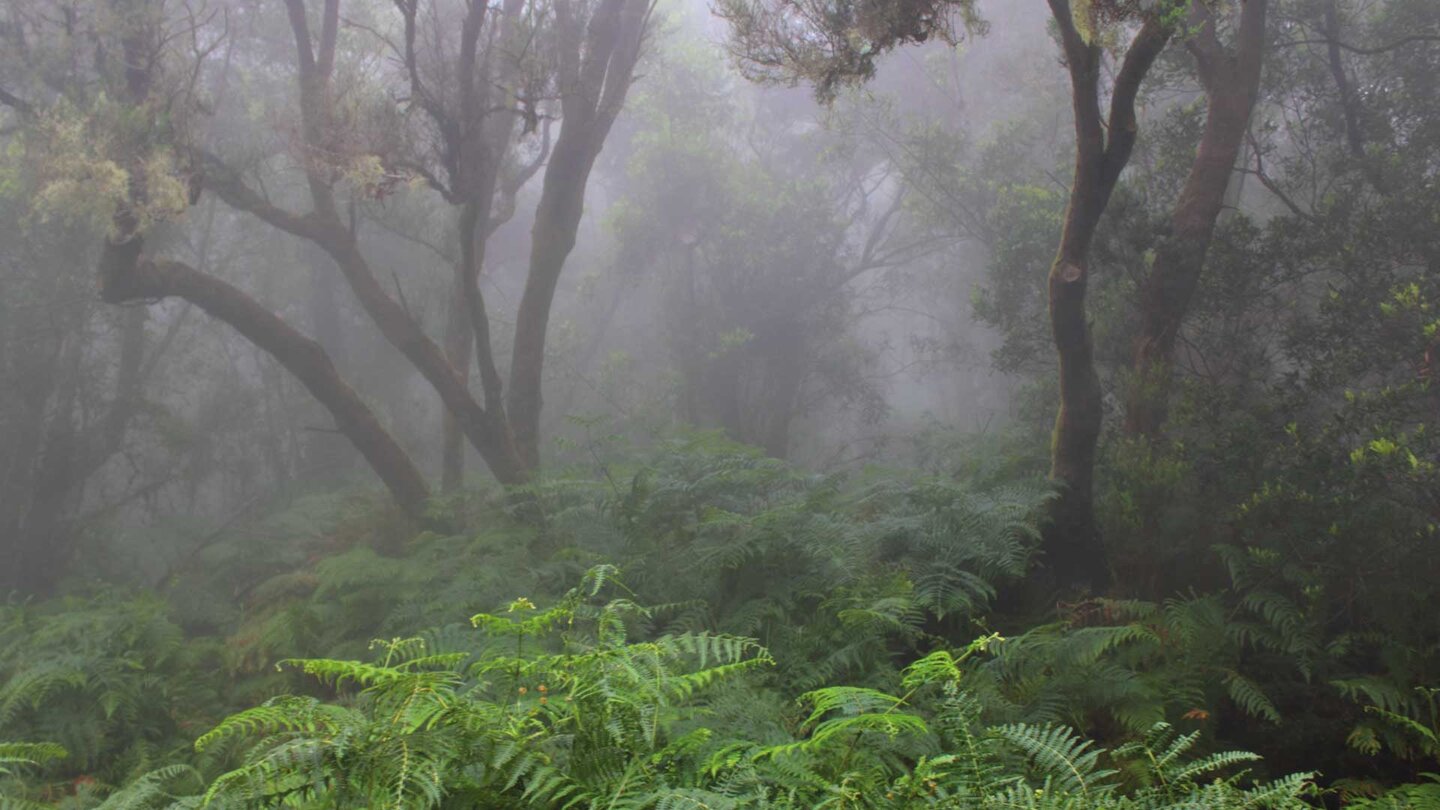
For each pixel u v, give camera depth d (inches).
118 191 275.6
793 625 207.8
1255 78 301.3
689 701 146.0
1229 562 230.4
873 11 236.2
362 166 306.8
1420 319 264.1
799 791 110.0
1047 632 205.0
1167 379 289.3
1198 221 296.0
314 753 100.7
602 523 262.4
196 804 104.6
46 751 129.9
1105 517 271.3
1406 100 348.5
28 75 354.6
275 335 339.9
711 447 298.5
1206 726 179.8
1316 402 287.4
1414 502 232.8
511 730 108.9
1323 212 318.0
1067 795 107.4
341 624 265.7
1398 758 182.2
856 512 279.1
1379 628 221.0
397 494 361.4
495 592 234.1
